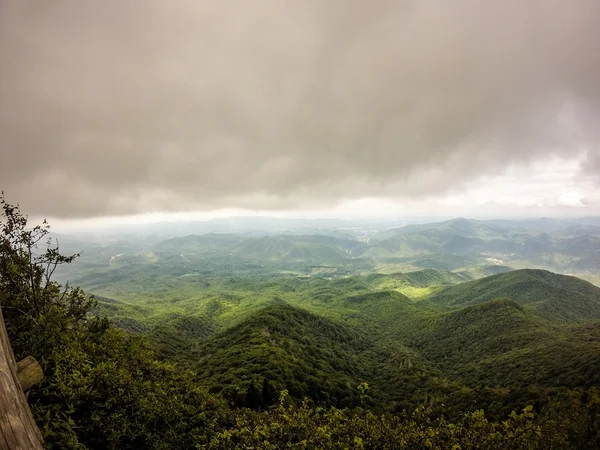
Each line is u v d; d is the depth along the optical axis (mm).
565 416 23609
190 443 17219
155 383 19422
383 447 14156
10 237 18906
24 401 3816
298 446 13438
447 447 13859
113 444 13250
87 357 16953
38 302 19391
